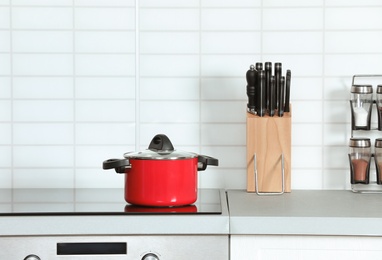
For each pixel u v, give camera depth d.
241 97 3.21
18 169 3.25
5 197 2.96
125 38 3.22
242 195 3.02
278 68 3.00
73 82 3.22
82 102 3.23
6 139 3.24
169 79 3.22
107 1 3.21
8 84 3.22
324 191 3.15
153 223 2.51
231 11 3.20
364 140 3.05
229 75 3.21
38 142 3.24
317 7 3.19
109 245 2.53
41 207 2.70
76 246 2.53
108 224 2.51
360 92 3.05
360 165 3.08
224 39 3.21
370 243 2.54
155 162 2.66
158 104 3.22
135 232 2.51
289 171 3.06
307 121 3.21
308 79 3.20
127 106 3.23
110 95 3.22
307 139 3.21
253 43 3.21
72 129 3.23
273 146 3.02
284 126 3.01
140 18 3.21
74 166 3.24
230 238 2.54
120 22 3.21
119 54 3.22
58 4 3.21
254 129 3.02
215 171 3.23
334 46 3.20
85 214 2.56
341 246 2.54
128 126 3.23
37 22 3.22
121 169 2.69
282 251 2.55
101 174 3.24
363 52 3.19
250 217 2.52
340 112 3.21
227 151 3.22
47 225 2.51
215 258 2.53
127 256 2.52
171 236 2.52
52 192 3.11
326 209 2.69
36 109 3.23
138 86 3.22
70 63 3.22
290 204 2.80
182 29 3.21
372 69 3.19
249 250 2.54
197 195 2.99
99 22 3.21
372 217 2.53
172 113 3.22
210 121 3.22
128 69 3.22
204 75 3.21
